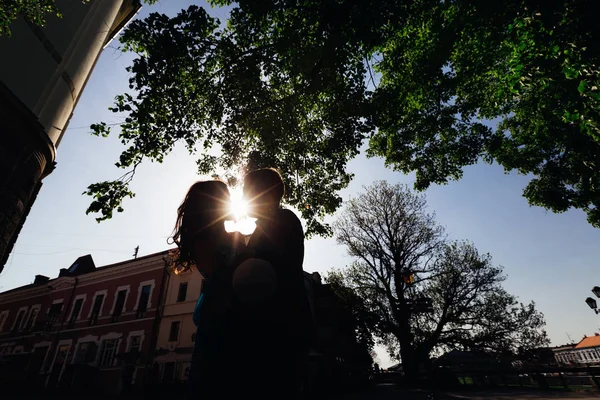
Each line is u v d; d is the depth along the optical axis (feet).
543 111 39.27
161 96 24.09
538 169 48.73
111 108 22.63
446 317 81.30
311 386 56.95
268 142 30.83
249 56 25.23
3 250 24.32
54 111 28.68
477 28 29.07
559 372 60.44
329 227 35.09
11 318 98.99
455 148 44.06
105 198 22.85
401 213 93.66
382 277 89.20
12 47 24.97
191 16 20.68
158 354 66.74
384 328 84.94
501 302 79.97
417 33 33.09
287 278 3.74
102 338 76.23
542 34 17.47
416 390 67.46
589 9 15.69
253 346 3.36
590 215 47.57
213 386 3.26
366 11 18.16
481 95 41.91
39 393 66.74
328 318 91.56
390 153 44.98
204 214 3.91
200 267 3.76
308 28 22.61
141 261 81.00
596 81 16.81
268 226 4.11
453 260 86.48
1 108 23.38
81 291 89.15
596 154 29.43
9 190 24.34
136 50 22.77
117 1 37.93
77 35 31.53
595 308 39.93
